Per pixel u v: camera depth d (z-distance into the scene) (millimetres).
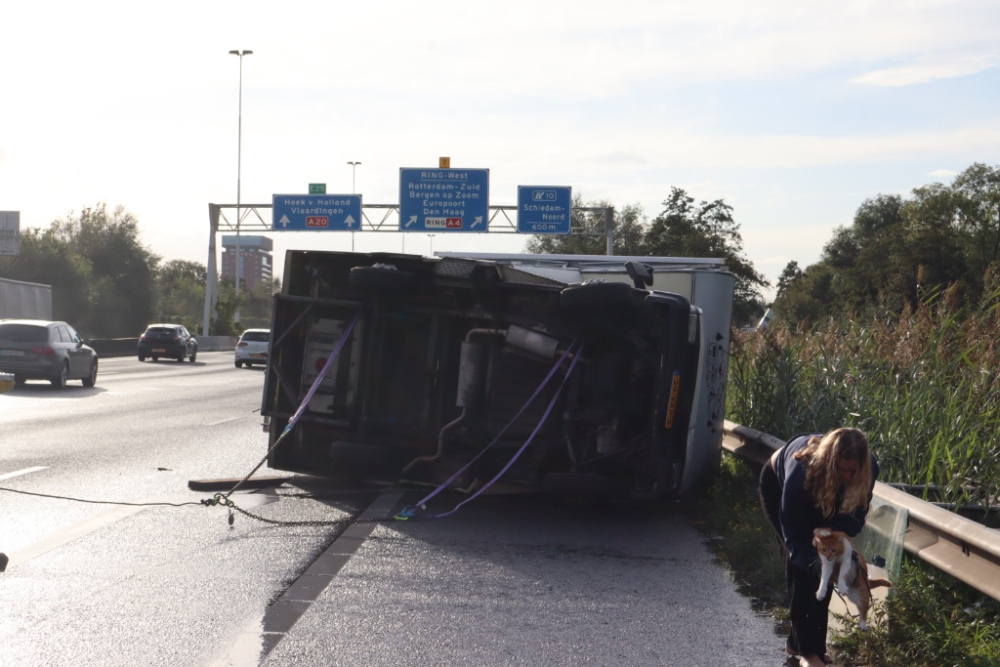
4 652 4910
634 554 7684
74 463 11922
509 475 9586
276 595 6145
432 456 9789
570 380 9453
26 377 24812
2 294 36094
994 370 9281
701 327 10195
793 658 4891
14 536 7688
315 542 7770
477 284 9523
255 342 41656
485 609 5941
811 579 4578
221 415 19016
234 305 73438
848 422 10031
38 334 24797
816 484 4348
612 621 5730
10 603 5805
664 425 9125
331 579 6586
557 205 40688
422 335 9953
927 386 9359
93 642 5102
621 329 9234
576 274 14953
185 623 5488
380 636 5336
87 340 46969
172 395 24281
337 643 5191
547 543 8055
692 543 8203
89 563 6840
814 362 12031
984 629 5246
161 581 6410
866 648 5094
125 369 37281
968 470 8203
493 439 9609
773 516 4789
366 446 9656
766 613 5961
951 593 5887
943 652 4980
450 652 5086
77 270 75000
